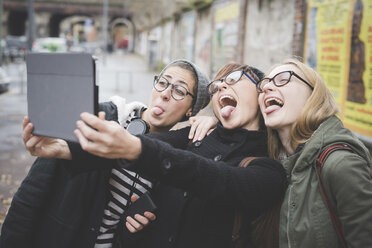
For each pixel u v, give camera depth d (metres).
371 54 4.52
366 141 4.61
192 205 1.54
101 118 1.09
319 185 1.32
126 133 1.12
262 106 1.58
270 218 1.50
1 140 7.59
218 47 12.10
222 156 1.58
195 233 1.52
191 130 1.76
